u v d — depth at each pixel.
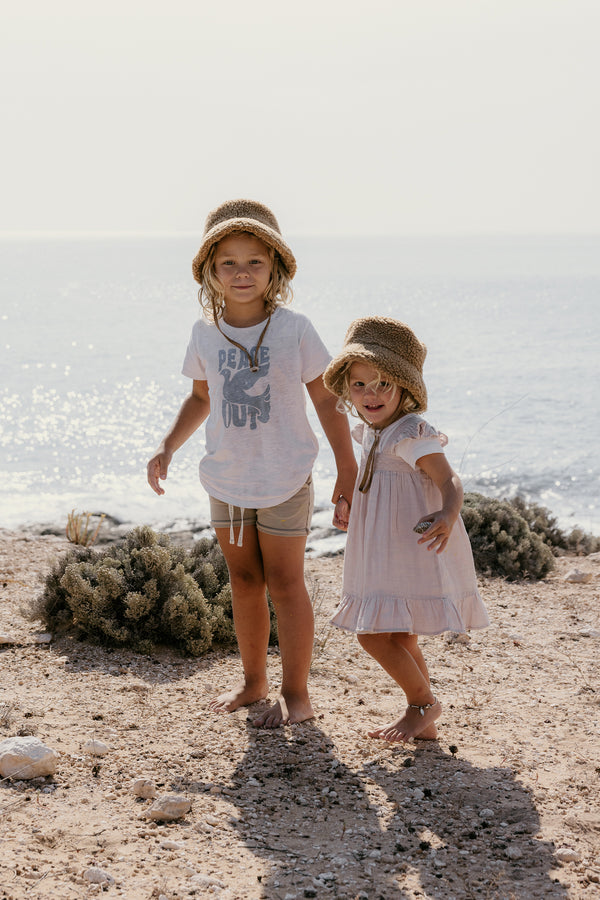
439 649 5.40
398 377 3.63
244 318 4.20
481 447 18.28
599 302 73.44
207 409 4.54
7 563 7.21
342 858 2.94
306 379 4.14
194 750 3.75
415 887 2.79
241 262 4.05
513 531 7.77
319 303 73.62
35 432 19.12
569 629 5.87
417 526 3.46
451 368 31.55
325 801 3.36
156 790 3.36
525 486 15.13
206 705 4.29
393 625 3.61
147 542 5.78
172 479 14.63
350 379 3.77
